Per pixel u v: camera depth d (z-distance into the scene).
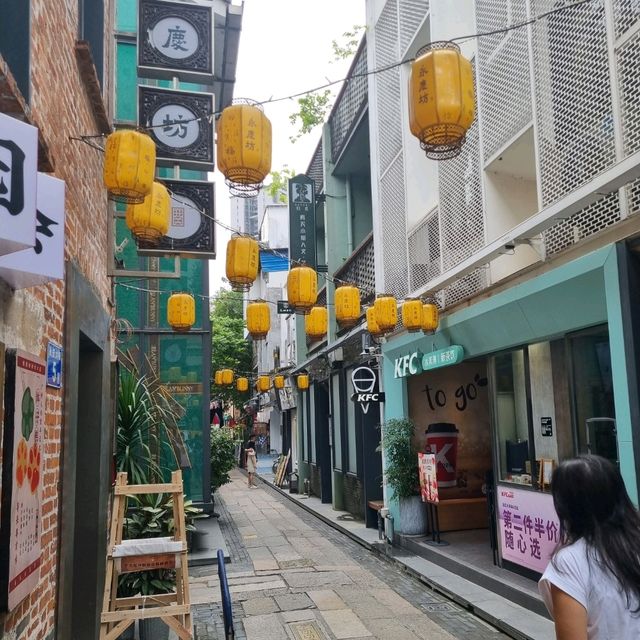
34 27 3.27
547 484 6.78
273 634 6.36
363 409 11.30
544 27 6.00
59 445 3.92
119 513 4.94
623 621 1.84
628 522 1.98
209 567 9.50
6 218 2.12
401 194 10.45
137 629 5.83
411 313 8.13
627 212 5.02
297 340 20.16
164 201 5.09
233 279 6.61
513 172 7.37
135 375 7.95
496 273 7.35
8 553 2.62
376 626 6.52
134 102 11.03
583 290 5.62
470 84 4.01
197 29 6.55
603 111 5.18
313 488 18.52
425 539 9.73
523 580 7.12
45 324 3.54
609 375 5.71
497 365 8.05
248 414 35.25
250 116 4.32
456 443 10.59
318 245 17.72
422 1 9.54
